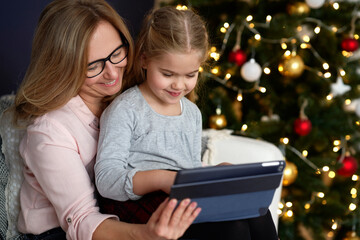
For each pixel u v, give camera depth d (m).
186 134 1.27
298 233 2.33
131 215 1.11
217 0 2.16
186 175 0.90
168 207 0.89
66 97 1.14
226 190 0.96
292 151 2.16
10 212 1.29
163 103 1.24
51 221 1.21
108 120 1.16
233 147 1.59
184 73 1.14
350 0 2.12
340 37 2.17
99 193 1.16
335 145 2.20
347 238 2.31
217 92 2.20
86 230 1.06
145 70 1.26
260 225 1.13
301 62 2.04
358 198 2.31
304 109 2.17
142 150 1.19
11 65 2.04
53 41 1.11
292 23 2.02
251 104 2.33
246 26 2.13
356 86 2.16
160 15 1.18
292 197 2.25
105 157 1.10
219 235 1.04
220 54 2.18
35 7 2.09
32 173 1.23
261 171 0.98
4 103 1.42
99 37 1.11
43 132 1.12
